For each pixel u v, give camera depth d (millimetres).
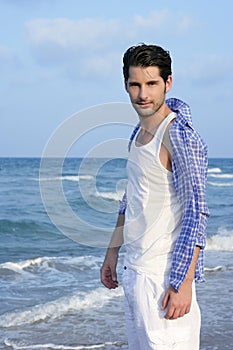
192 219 2625
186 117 2752
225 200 32562
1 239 16156
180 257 2631
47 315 6906
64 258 11984
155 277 2746
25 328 6395
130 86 2740
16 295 8344
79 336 6086
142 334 2814
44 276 10031
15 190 33469
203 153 2680
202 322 6543
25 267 10828
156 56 2686
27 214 22266
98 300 7660
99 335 6121
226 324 6461
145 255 2793
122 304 7508
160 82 2717
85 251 13789
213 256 12359
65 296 8047
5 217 21000
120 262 10547
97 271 10586
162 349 2738
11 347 5730
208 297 7891
